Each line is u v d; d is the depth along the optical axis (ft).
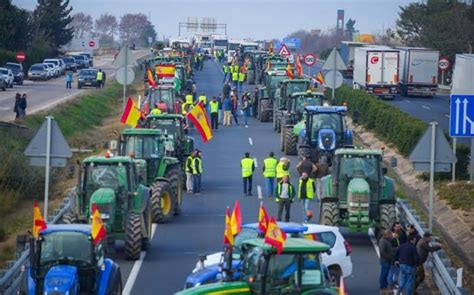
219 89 416.46
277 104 278.46
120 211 128.67
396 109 268.41
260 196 182.19
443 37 499.51
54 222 128.16
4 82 398.42
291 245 82.48
